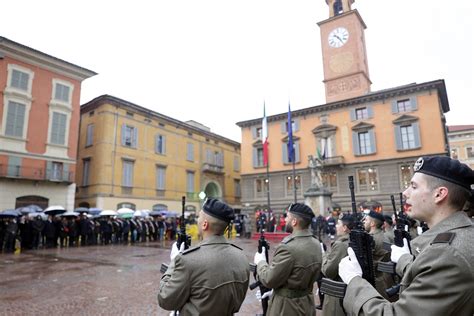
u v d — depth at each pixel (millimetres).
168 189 33375
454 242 1366
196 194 36844
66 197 24812
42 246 17109
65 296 6984
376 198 28453
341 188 30484
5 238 15086
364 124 29875
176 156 35000
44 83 24328
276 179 34562
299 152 33312
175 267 2314
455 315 1266
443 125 29094
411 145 27812
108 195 27578
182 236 3102
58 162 24609
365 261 1822
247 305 6457
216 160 40875
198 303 2232
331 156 31219
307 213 3299
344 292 1747
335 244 3668
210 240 2514
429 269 1348
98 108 29062
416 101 27922
